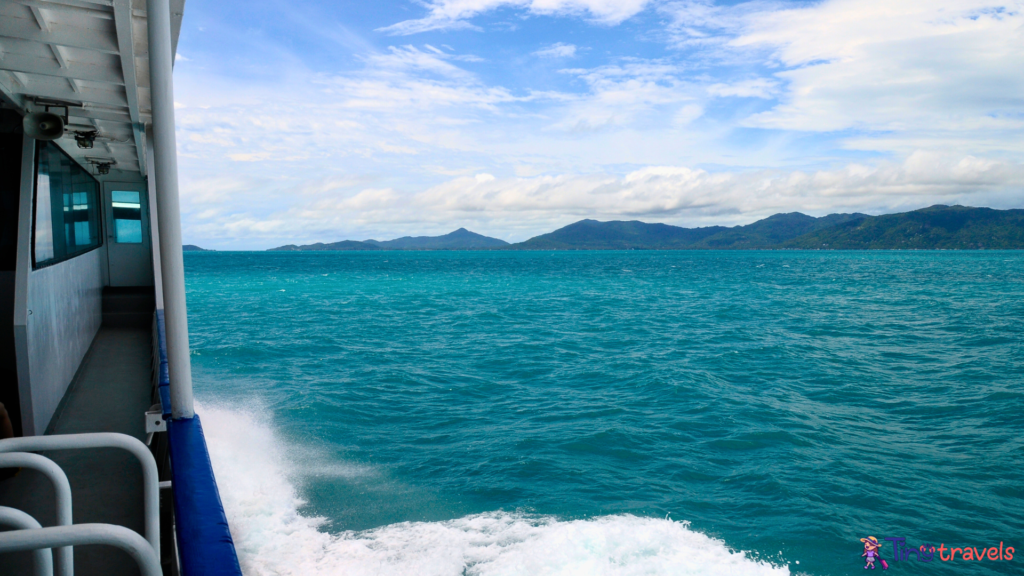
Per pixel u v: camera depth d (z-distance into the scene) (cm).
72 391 679
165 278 329
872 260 16950
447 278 7712
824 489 975
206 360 2012
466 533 801
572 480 988
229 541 208
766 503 921
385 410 1405
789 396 1609
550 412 1408
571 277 8131
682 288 6022
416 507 877
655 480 1001
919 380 1827
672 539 804
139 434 544
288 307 3850
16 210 487
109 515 388
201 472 266
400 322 3147
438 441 1177
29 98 541
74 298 742
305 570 698
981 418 1405
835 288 6006
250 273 8775
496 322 3209
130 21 372
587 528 820
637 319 3406
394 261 16350
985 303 4375
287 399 1477
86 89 554
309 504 879
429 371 1877
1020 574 751
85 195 927
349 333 2705
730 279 7681
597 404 1488
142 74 522
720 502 923
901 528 855
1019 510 918
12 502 405
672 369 1944
